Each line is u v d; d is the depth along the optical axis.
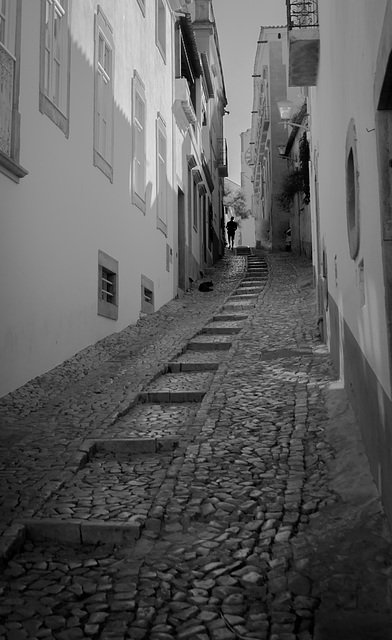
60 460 4.77
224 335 10.16
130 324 10.75
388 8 2.81
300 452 4.76
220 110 29.67
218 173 27.80
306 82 8.39
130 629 2.81
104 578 3.26
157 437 5.26
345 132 4.92
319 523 3.73
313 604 2.98
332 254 6.95
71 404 6.27
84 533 3.67
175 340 9.56
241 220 49.88
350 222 4.89
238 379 6.97
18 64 6.49
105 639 2.74
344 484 4.16
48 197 7.32
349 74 4.49
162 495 4.12
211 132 24.58
